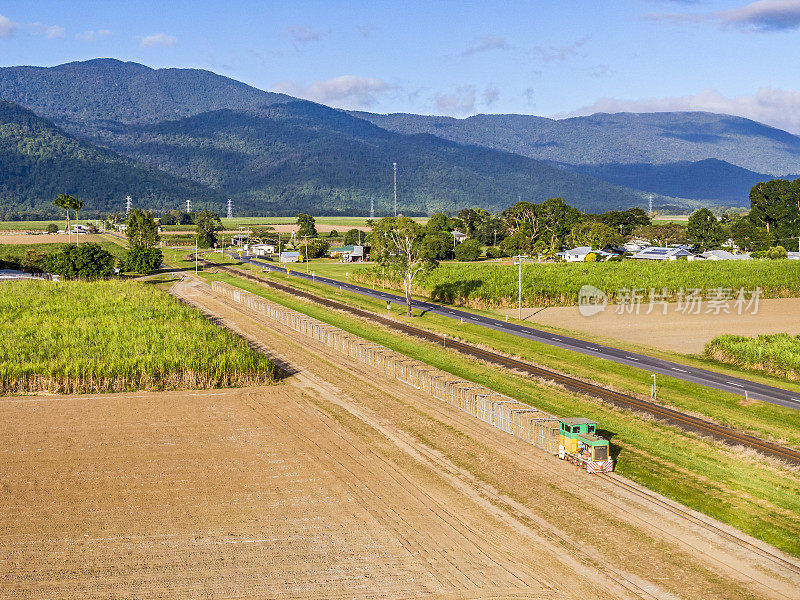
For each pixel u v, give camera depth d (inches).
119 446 2142.0
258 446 2139.5
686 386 2741.1
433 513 1674.5
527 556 1480.1
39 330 3631.9
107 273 6973.4
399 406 2561.5
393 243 4778.5
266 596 1333.7
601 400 2529.5
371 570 1423.5
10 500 1742.1
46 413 2497.5
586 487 1815.9
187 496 1766.7
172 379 2888.8
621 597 1330.0
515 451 2080.5
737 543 1526.8
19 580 1375.5
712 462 1969.7
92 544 1521.9
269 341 3838.6
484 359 3230.8
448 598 1327.5
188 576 1397.6
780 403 2513.5
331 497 1761.8
